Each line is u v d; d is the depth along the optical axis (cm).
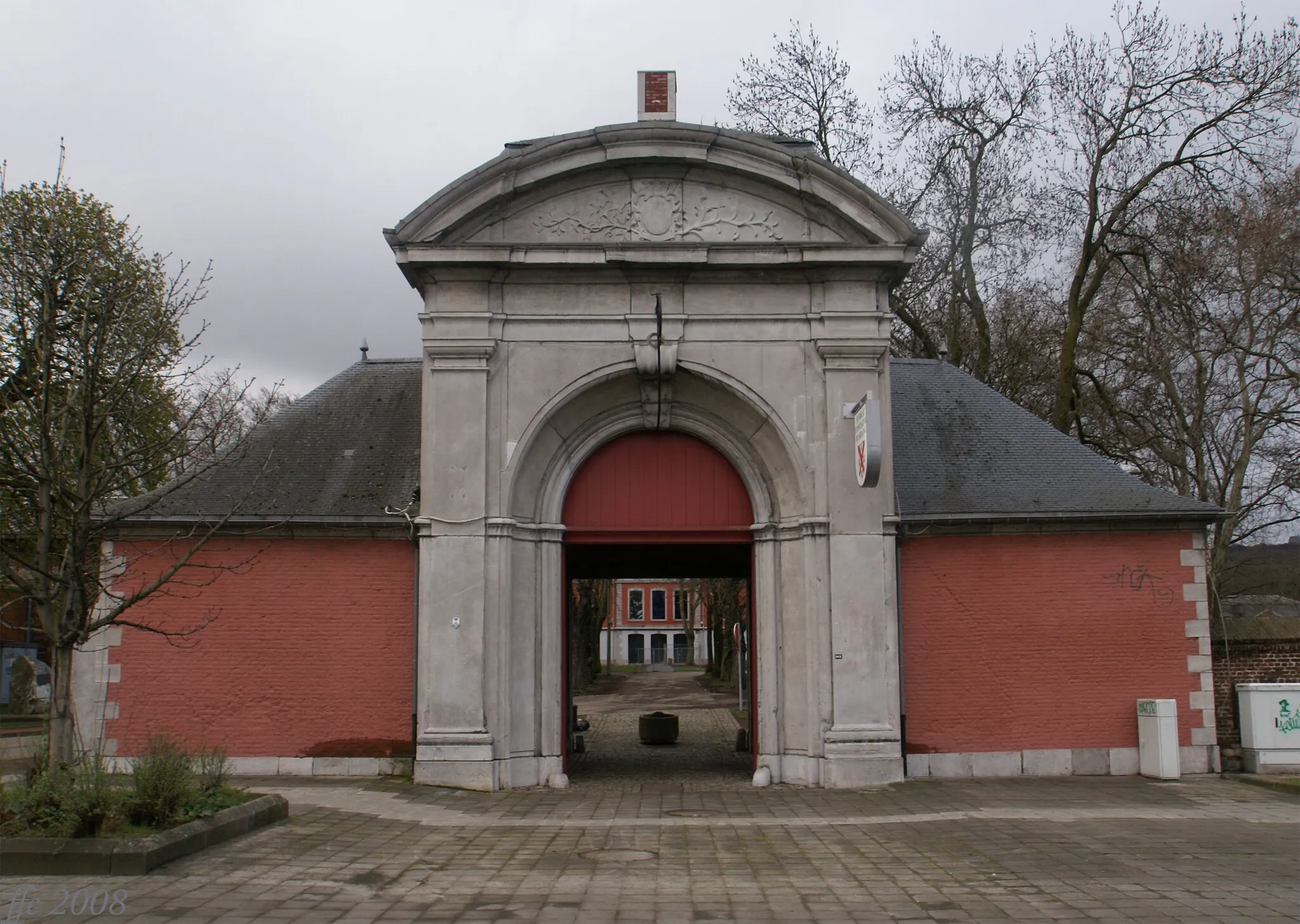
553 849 1055
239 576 1577
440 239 1526
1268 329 2291
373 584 1578
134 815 989
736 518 1622
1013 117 2758
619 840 1106
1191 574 1589
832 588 1495
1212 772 1543
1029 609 1574
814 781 1485
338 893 860
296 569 1581
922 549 1586
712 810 1298
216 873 911
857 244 1529
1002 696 1555
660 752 2083
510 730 1490
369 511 1592
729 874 941
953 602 1573
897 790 1422
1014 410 1831
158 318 1386
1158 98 2475
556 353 1551
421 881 909
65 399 1188
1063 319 2950
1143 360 2573
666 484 1628
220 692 1552
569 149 1541
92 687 1547
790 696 1539
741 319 1559
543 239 1553
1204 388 2383
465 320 1536
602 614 5366
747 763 1870
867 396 1398
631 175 1565
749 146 1543
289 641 1565
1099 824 1177
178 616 1565
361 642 1564
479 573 1488
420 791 1409
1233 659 1642
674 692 4359
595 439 1612
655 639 7775
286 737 1544
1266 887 881
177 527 1568
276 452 1728
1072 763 1546
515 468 1524
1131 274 2552
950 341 2848
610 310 1559
